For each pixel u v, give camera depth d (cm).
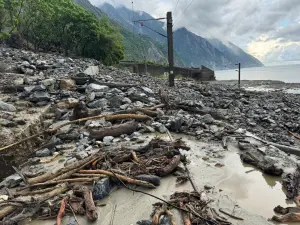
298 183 659
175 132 1081
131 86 1692
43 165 764
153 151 799
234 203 568
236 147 913
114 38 5162
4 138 818
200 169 735
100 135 959
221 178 686
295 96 2872
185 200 553
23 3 3594
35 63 2109
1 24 3366
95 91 1515
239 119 1416
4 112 1032
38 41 4297
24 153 855
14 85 1416
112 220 509
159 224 477
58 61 2497
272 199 591
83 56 4947
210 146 925
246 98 2323
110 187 623
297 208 532
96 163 709
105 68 3469
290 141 1089
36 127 1005
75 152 852
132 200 576
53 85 1530
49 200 557
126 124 1019
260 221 502
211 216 503
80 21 4547
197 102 1571
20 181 661
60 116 1168
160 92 1509
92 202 537
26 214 515
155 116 1224
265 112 1658
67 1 4769
